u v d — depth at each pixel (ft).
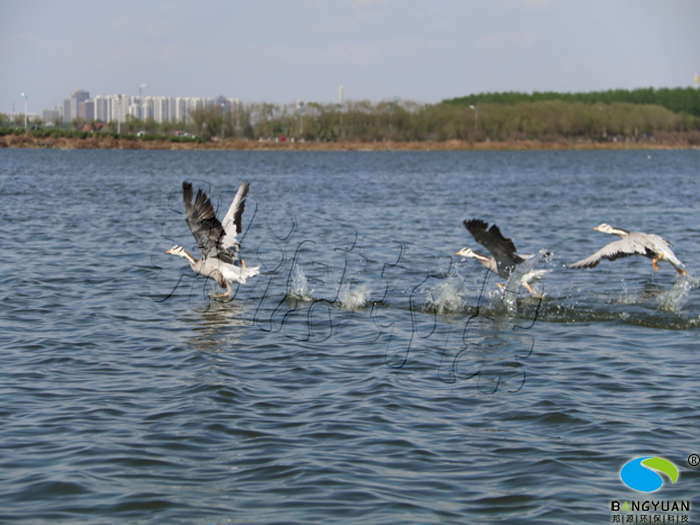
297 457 28.50
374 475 27.25
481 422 32.12
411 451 29.17
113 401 33.78
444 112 588.91
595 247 84.28
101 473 27.12
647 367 39.68
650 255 56.49
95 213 110.63
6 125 565.53
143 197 140.97
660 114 626.23
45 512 24.52
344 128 568.82
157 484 26.40
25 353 40.60
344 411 33.01
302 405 33.65
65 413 32.32
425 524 24.04
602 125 606.96
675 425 31.78
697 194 163.73
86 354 40.70
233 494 25.80
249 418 32.07
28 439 29.71
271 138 572.10
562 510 24.99
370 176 233.35
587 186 192.34
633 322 49.57
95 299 53.57
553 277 64.64
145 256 71.82
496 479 27.07
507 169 289.12
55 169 244.63
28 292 55.16
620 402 34.47
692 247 83.76
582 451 29.32
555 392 35.76
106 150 484.33
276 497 25.62
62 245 78.02
